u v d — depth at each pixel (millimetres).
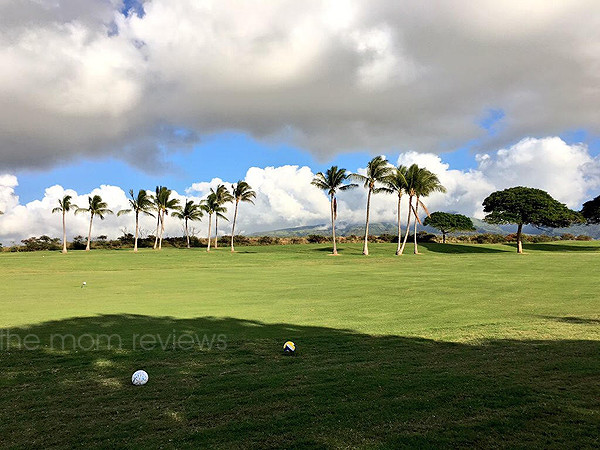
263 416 5098
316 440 4418
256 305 14703
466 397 5512
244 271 30766
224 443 4406
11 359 7918
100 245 78812
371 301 15531
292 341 9414
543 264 31984
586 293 17047
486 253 51938
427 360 7578
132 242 81250
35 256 50281
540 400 5352
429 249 60375
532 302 14930
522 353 7879
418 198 51875
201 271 31203
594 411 4984
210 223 64875
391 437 4445
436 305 14531
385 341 9305
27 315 12648
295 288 19703
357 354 8211
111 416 5211
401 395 5676
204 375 6934
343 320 11922
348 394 5777
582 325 10695
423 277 24391
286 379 6566
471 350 8305
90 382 6598
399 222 51406
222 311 13445
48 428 4871
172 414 5234
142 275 27875
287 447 4281
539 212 55188
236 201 64750
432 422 4789
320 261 42344
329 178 53031
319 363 7578
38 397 5930
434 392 5742
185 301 15695
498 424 4680
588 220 70688
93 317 12328
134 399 5805
